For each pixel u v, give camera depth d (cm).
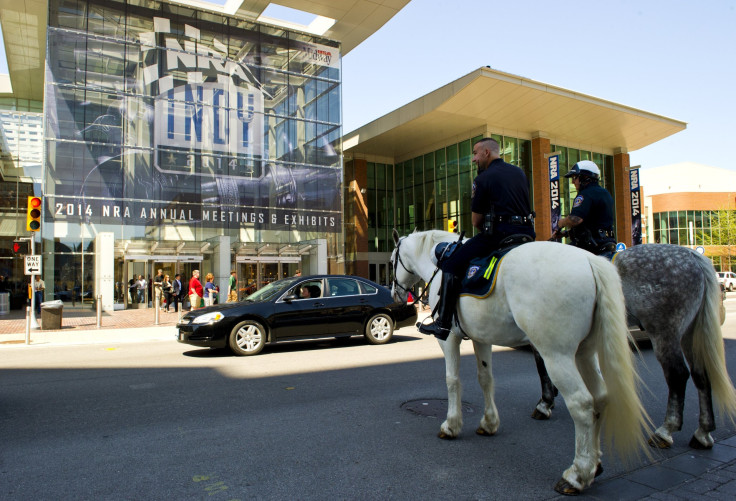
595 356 391
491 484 369
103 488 371
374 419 540
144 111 2648
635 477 379
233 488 368
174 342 1282
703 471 388
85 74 2534
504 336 396
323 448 451
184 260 2717
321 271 2944
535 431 496
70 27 2520
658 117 3481
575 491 345
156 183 2652
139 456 438
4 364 956
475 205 429
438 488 363
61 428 526
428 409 579
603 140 3788
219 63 2855
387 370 816
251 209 2878
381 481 377
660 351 446
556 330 344
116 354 1072
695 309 437
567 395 344
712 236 5369
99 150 2539
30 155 3519
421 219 3862
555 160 2964
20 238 3247
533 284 355
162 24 2723
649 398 630
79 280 2472
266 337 1023
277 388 698
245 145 2894
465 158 3456
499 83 2809
